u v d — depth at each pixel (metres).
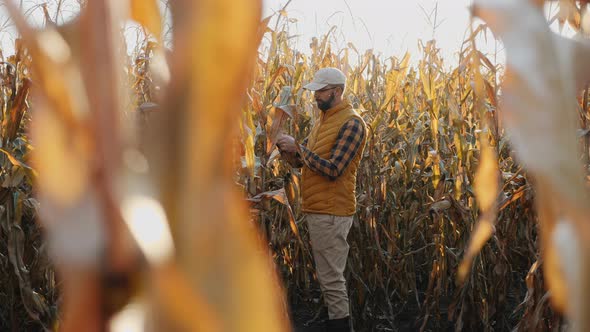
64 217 0.16
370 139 5.32
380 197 5.34
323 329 5.31
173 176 0.17
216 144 0.17
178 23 0.17
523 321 2.90
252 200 3.40
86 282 0.16
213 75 0.17
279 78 5.70
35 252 3.84
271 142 3.74
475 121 5.12
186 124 0.17
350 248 5.45
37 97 0.17
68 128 0.17
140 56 4.24
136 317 0.16
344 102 4.38
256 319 0.18
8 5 0.17
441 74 5.87
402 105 6.33
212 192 0.18
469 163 4.39
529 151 0.23
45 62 0.17
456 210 4.54
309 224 4.38
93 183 0.16
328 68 4.37
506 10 0.24
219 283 0.18
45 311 3.70
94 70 0.17
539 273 2.93
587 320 0.23
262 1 0.17
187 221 0.17
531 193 3.58
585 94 2.47
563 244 0.23
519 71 0.23
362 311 5.34
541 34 0.24
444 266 4.80
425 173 5.64
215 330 0.18
